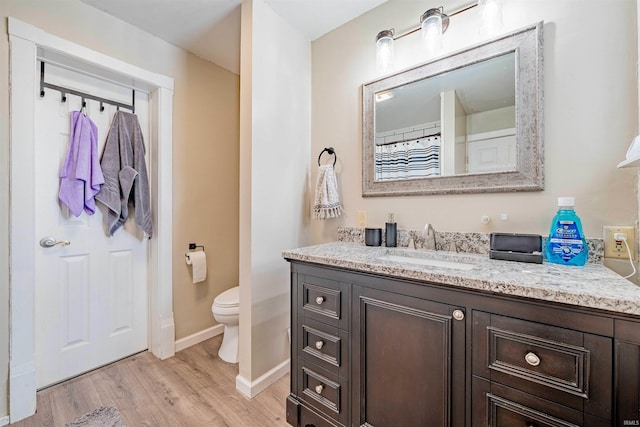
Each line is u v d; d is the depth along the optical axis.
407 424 1.04
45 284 1.69
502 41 1.29
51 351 1.72
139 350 2.14
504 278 0.86
